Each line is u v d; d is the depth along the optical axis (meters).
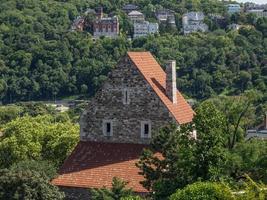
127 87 134.00
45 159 152.75
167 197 97.75
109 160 131.12
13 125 156.50
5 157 153.00
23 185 118.69
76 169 130.75
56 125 159.12
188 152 99.19
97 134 136.25
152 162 106.81
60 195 122.00
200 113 100.69
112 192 107.81
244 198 85.25
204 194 86.62
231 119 119.69
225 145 107.31
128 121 134.00
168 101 133.50
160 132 109.44
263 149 104.56
